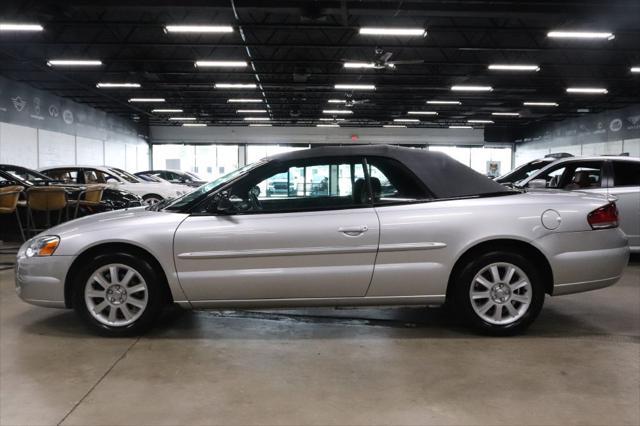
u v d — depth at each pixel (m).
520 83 18.44
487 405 2.34
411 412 2.28
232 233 3.22
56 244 3.28
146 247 3.23
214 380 2.65
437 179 3.39
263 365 2.87
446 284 3.27
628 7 9.65
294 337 3.39
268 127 30.89
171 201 3.67
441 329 3.55
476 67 16.28
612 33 11.09
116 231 3.26
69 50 14.27
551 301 4.33
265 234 3.22
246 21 12.00
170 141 30.69
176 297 3.28
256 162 3.58
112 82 17.38
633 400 2.39
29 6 9.54
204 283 3.24
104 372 2.75
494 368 2.81
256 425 2.16
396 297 3.30
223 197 3.31
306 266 3.23
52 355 3.02
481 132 31.77
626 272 5.64
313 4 9.52
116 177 12.82
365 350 3.12
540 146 29.25
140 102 22.05
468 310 3.30
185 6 9.49
